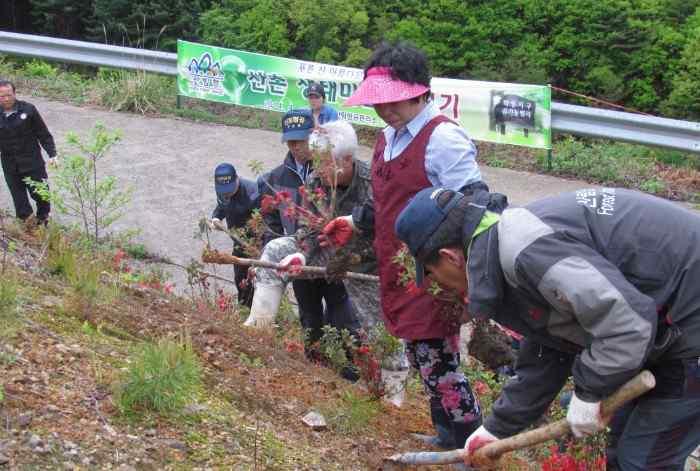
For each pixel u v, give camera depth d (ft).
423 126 12.67
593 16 48.49
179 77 44.65
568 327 9.32
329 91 41.34
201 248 30.71
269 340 16.31
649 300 8.62
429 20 49.47
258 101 42.96
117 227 31.45
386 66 12.59
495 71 48.39
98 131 23.02
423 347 13.30
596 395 9.05
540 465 14.56
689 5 50.11
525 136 37.27
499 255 9.07
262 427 12.04
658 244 9.12
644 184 36.78
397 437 14.03
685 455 9.89
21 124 30.32
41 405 10.34
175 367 11.43
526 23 49.62
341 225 15.20
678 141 36.47
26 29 66.95
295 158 19.17
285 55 51.03
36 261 16.42
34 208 33.83
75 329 12.94
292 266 15.88
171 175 36.78
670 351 9.46
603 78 47.47
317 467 11.39
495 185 36.52
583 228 9.12
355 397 13.93
